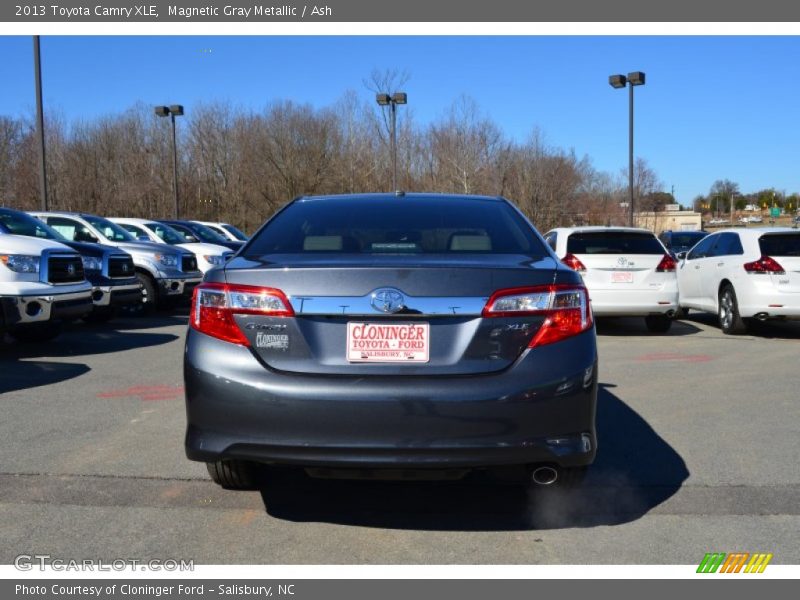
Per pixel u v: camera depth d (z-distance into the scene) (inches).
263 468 155.4
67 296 320.2
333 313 121.3
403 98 1253.7
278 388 120.3
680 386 267.4
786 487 160.1
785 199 4242.1
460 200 169.6
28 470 168.6
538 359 121.8
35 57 687.7
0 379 271.7
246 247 148.1
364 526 139.6
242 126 1831.9
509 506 149.4
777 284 390.6
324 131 1812.3
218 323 126.2
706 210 4333.2
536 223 1594.5
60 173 1658.5
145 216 1750.7
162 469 169.8
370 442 118.8
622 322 488.4
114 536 134.6
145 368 295.4
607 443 193.6
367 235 148.9
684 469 172.2
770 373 293.4
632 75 1005.8
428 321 121.3
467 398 118.3
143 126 1796.3
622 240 413.7
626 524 140.6
